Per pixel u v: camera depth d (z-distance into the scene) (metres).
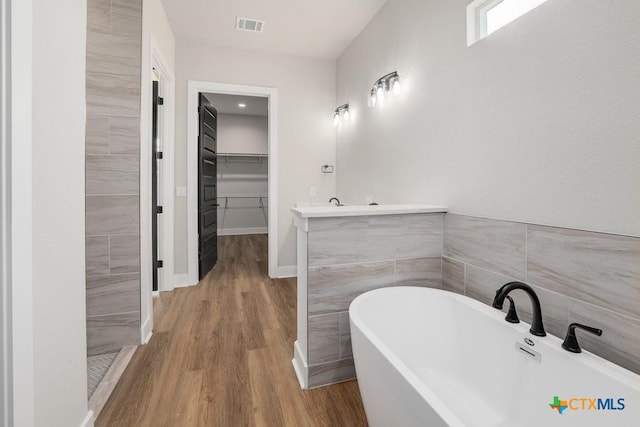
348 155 3.51
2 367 0.86
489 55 1.57
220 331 2.34
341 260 1.73
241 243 6.03
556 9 1.24
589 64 1.13
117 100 2.10
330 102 3.89
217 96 5.62
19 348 0.89
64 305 1.19
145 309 2.21
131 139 2.13
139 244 2.14
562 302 1.25
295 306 2.84
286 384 1.72
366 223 1.77
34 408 1.00
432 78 2.04
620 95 1.04
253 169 7.27
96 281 2.08
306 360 1.70
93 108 2.06
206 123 3.77
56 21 1.13
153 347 2.10
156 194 3.12
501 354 1.33
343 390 1.68
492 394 1.35
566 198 1.22
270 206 3.73
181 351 2.05
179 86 3.35
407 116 2.32
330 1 2.66
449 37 1.87
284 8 2.78
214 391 1.65
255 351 2.06
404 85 2.36
